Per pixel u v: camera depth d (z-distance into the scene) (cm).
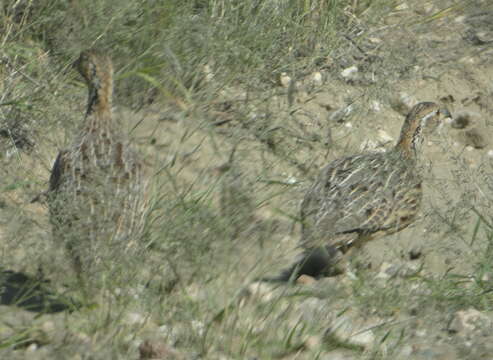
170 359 835
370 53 1463
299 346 883
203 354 849
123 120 1224
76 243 867
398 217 1082
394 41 1500
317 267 1051
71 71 1260
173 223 1004
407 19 1569
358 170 1084
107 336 857
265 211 1113
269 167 1175
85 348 833
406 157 1162
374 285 1001
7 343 829
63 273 886
